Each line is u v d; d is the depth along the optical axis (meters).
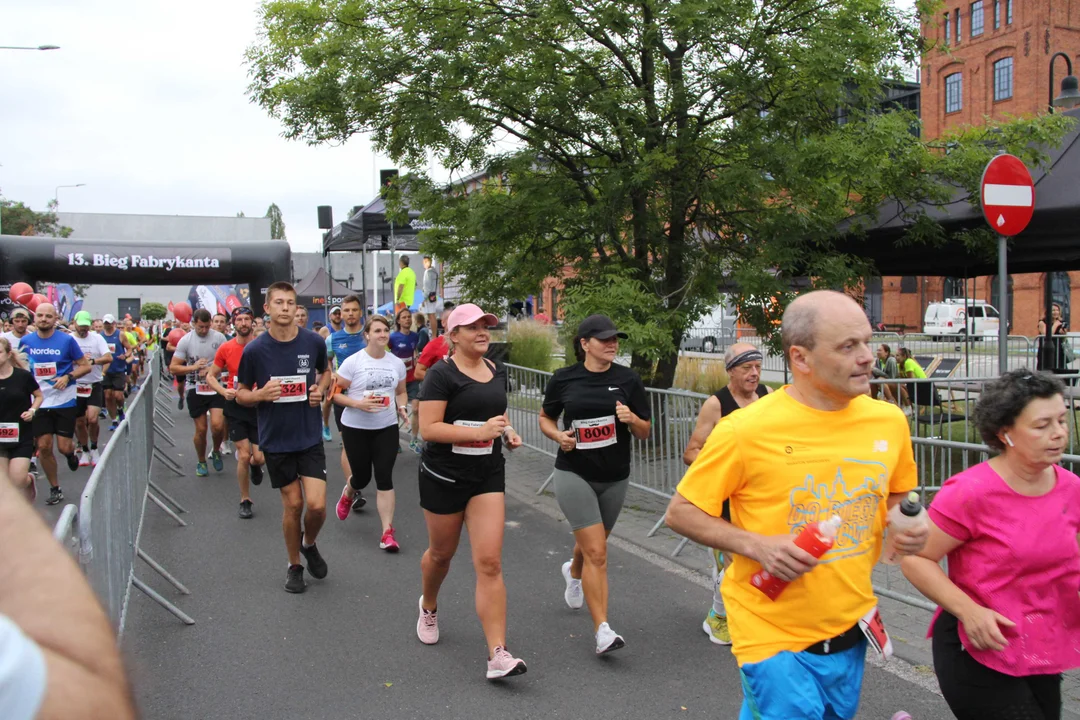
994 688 2.72
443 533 4.58
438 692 4.30
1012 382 2.70
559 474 4.89
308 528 5.96
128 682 0.75
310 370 5.91
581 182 10.16
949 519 2.73
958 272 11.80
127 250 18.67
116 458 5.00
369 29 9.82
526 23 9.26
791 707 2.46
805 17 8.98
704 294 9.60
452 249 11.21
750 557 2.44
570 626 5.21
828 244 9.52
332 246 19.03
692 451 5.04
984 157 8.70
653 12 8.64
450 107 9.27
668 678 4.43
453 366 4.55
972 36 44.88
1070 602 2.72
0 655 0.63
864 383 2.44
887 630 5.00
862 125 8.89
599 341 4.87
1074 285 40.44
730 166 9.17
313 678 4.49
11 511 0.81
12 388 7.86
